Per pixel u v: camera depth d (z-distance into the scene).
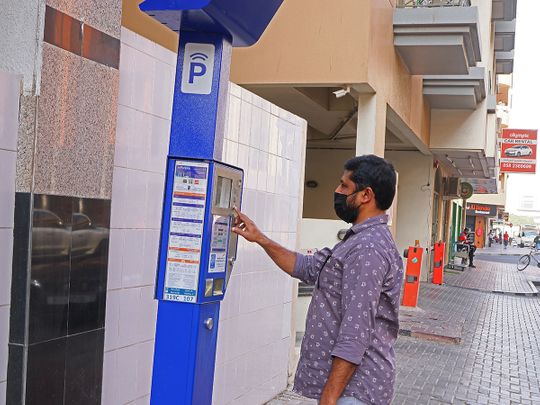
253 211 5.34
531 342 10.59
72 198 3.18
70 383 3.21
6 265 2.92
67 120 3.13
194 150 2.90
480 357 9.08
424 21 10.09
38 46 2.95
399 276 2.83
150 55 3.86
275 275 5.89
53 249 3.06
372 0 8.65
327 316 2.81
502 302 16.34
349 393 2.73
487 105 17.98
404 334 10.17
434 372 7.98
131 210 3.75
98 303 3.40
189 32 2.92
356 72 8.59
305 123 6.46
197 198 2.86
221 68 2.91
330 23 8.70
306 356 2.87
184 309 2.87
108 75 3.42
